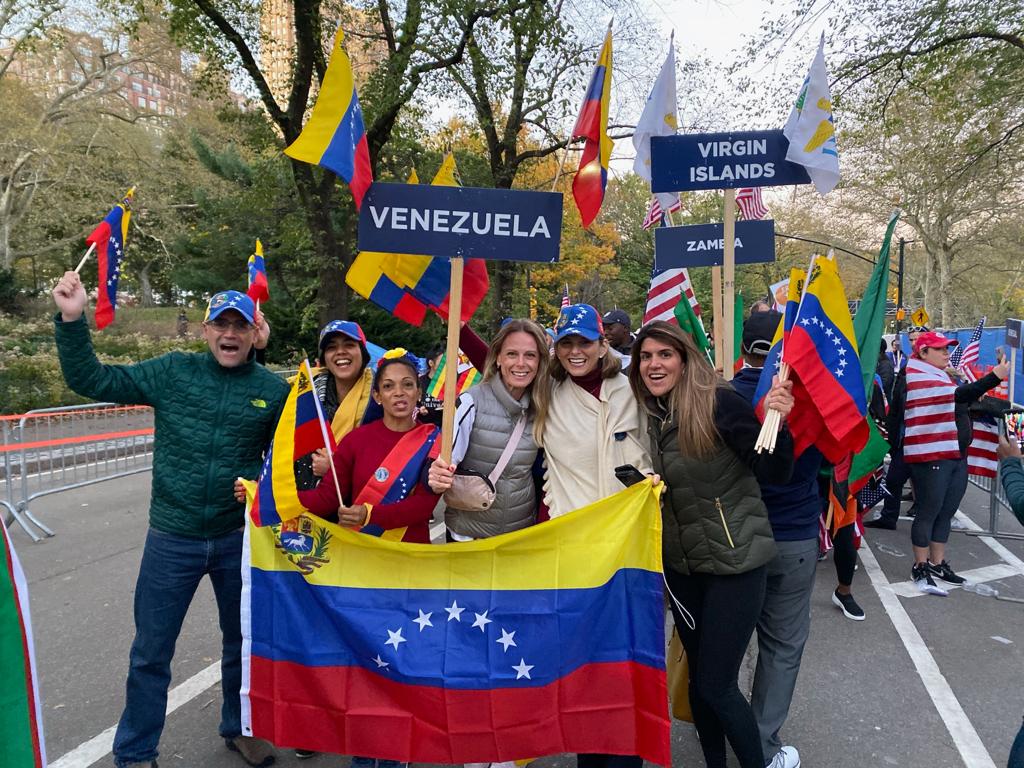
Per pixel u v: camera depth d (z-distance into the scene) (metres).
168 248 27.83
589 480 2.87
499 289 16.20
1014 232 33.59
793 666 3.09
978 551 6.67
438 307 3.58
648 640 2.65
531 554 2.76
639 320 36.25
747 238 4.92
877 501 5.67
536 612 2.73
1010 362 5.32
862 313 3.97
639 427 2.89
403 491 2.87
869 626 4.86
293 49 14.17
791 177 3.47
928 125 19.44
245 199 15.48
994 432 6.90
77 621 4.79
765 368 3.09
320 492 2.83
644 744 2.67
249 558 2.85
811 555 3.07
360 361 3.89
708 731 2.91
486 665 2.72
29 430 8.45
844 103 15.30
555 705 2.71
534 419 2.94
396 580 2.79
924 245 36.91
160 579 2.94
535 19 12.91
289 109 13.67
